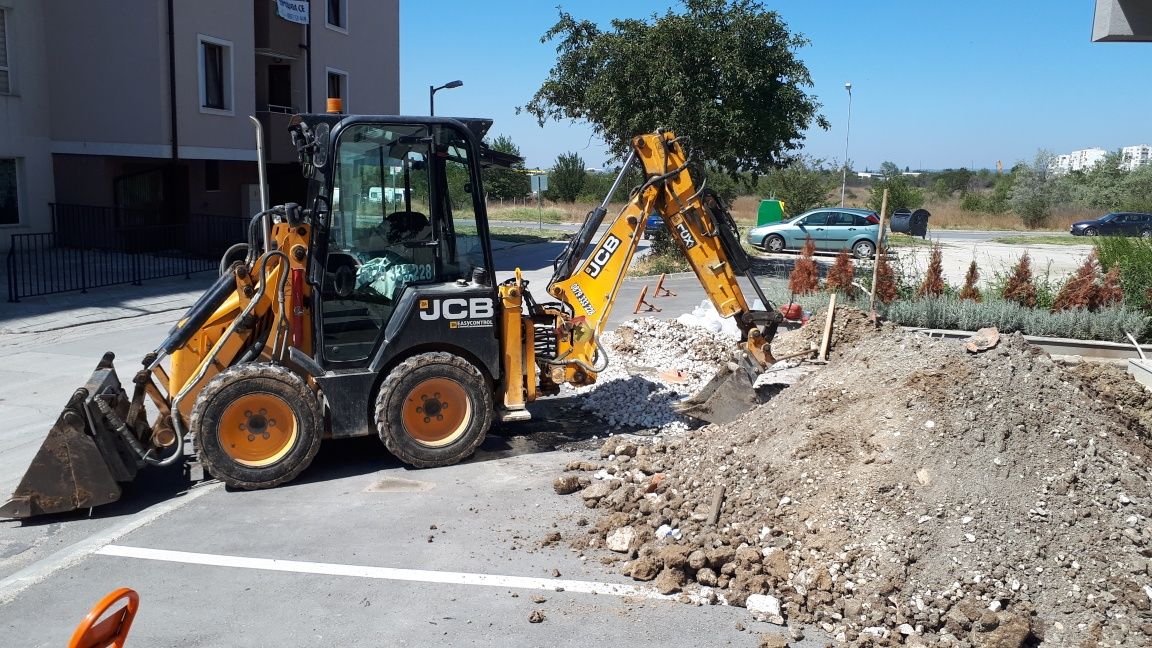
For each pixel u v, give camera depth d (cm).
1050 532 507
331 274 720
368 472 734
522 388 770
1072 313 1229
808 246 1590
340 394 722
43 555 584
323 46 2642
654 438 801
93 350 1213
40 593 521
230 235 2409
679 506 609
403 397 721
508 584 530
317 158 706
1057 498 523
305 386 702
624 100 2183
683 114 2117
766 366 863
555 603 507
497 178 5862
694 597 511
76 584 532
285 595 518
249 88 2291
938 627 476
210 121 2164
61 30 2100
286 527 618
